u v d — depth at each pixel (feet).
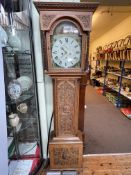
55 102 5.36
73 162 5.88
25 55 5.73
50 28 4.52
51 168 5.89
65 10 4.39
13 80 5.46
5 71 5.24
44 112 6.01
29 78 5.89
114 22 15.84
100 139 8.07
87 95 17.31
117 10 12.18
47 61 4.81
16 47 5.29
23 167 5.68
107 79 17.61
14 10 5.27
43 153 6.36
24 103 6.08
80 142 5.65
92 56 26.91
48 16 4.41
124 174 5.69
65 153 5.74
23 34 5.68
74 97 5.33
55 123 5.58
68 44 4.78
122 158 6.56
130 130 9.07
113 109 12.66
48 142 6.01
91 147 7.32
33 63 5.63
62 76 5.05
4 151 4.12
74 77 5.08
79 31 4.65
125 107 12.81
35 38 5.45
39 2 4.20
